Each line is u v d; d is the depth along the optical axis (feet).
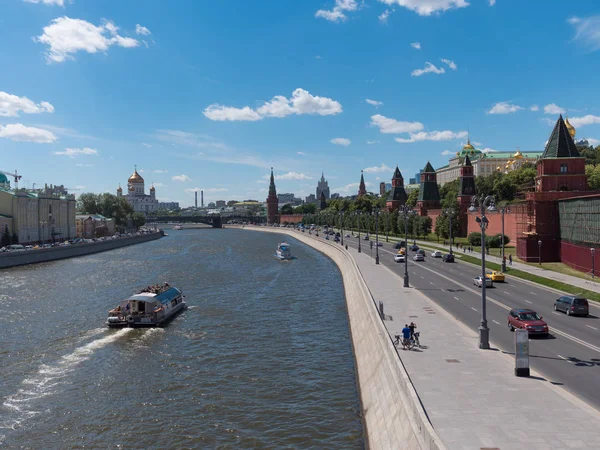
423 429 77.05
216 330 203.62
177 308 237.04
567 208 312.71
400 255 372.58
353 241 616.39
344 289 305.94
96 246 605.73
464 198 590.96
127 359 167.63
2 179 604.08
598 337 145.07
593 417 86.69
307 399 132.57
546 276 270.87
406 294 222.89
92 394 138.00
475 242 476.95
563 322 166.09
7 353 174.60
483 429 82.07
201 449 107.65
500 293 226.99
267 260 485.97
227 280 342.44
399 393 98.17
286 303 259.19
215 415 123.85
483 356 125.29
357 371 151.23
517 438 78.59
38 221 589.73
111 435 114.62
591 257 273.54
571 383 105.09
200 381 146.61
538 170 351.67
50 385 144.66
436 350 131.13
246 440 110.93
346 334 197.06
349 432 113.50
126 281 340.39
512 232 453.99
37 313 236.63
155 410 127.34
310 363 161.79
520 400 94.94
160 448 108.47
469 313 181.27
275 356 169.17
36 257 472.03
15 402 133.08
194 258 508.12
